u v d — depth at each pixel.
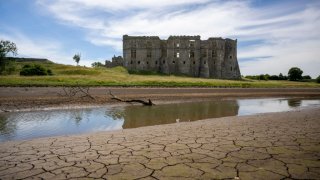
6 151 7.17
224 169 5.38
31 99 23.55
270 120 12.99
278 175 5.03
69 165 5.79
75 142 8.22
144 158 6.23
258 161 5.90
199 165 5.66
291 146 7.26
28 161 6.15
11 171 5.45
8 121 14.34
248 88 51.38
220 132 9.56
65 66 74.31
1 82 36.44
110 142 8.12
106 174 5.18
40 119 15.20
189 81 55.56
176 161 5.96
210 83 53.53
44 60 91.44
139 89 37.16
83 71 65.75
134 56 84.56
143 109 20.92
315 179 4.83
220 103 27.55
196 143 7.75
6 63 61.53
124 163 5.87
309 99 35.84
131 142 8.05
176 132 9.75
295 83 75.88
